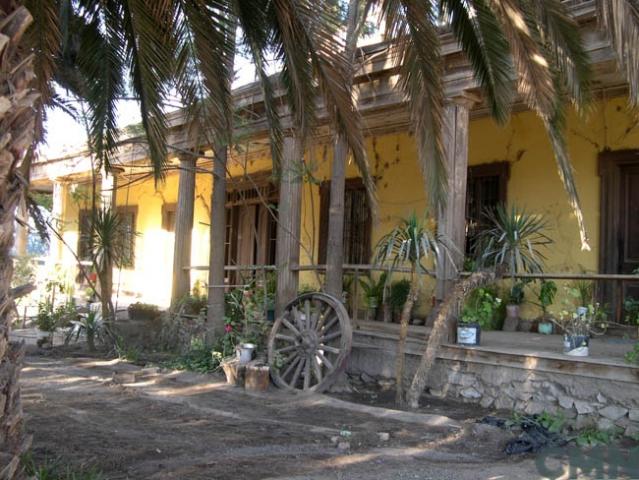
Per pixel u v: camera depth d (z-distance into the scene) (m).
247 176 11.98
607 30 3.92
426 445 5.56
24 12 3.19
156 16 5.19
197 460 4.96
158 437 5.62
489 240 7.20
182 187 11.68
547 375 6.44
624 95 8.49
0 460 3.27
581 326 6.60
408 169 11.06
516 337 8.17
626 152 8.57
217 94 5.54
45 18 4.83
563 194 9.16
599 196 8.80
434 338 6.88
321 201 12.31
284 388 7.77
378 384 8.04
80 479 4.23
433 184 5.18
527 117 9.64
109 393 7.59
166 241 16.66
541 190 9.41
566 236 9.08
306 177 8.98
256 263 14.20
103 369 9.31
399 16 4.96
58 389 7.77
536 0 4.82
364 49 8.36
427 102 5.17
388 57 8.17
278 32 5.35
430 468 4.93
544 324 8.66
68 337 11.75
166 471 4.64
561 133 5.28
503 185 9.82
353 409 6.85
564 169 5.27
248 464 4.89
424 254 6.84
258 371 7.79
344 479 4.62
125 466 4.75
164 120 5.78
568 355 6.45
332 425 6.18
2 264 3.25
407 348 7.81
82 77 7.30
